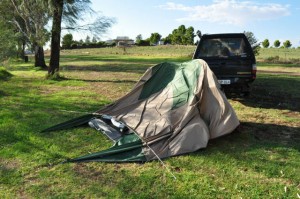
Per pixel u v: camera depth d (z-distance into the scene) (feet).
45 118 25.00
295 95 35.76
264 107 29.19
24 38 62.69
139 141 17.72
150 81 23.56
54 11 47.37
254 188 13.71
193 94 19.83
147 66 82.69
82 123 22.88
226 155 17.06
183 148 17.22
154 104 21.67
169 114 19.58
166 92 22.18
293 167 15.70
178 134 17.75
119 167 15.90
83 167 15.98
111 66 83.35
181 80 21.83
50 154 17.72
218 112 19.16
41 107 29.09
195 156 16.92
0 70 54.24
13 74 59.26
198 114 19.03
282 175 14.87
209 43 31.40
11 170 15.78
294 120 24.30
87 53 192.75
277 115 25.95
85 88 41.32
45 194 13.43
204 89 20.02
